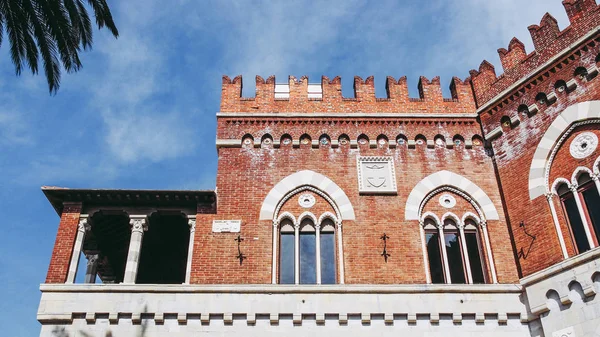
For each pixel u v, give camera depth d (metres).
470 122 24.91
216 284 19.81
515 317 19.73
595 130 20.39
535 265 20.33
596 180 19.72
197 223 21.81
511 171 22.59
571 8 22.67
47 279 20.03
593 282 18.11
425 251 21.50
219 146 24.02
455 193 23.11
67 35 20.16
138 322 19.12
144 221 21.88
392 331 19.31
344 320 19.36
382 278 20.77
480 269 21.62
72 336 18.78
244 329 19.17
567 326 18.39
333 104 25.47
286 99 25.66
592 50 21.30
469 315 19.64
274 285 19.83
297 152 23.95
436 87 26.09
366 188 22.88
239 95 25.73
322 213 22.42
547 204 20.75
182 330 19.09
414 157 23.92
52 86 20.47
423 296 19.84
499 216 22.31
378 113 24.97
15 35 19.73
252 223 21.89
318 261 21.30
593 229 19.47
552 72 22.45
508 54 24.80
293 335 19.12
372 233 21.81
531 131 22.45
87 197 21.78
